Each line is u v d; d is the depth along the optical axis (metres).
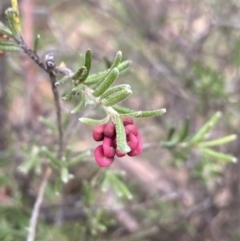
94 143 0.30
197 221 0.35
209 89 0.27
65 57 0.30
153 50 0.34
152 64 0.32
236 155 0.31
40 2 0.39
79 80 0.13
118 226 0.32
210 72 0.26
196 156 0.28
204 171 0.27
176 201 0.30
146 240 0.31
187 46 0.34
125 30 0.36
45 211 0.27
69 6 0.40
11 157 0.24
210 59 0.35
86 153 0.19
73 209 0.29
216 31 0.33
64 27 0.39
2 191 0.25
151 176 0.36
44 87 0.37
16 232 0.23
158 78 0.32
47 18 0.35
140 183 0.33
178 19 0.35
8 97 0.33
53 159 0.18
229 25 0.28
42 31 0.36
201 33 0.33
